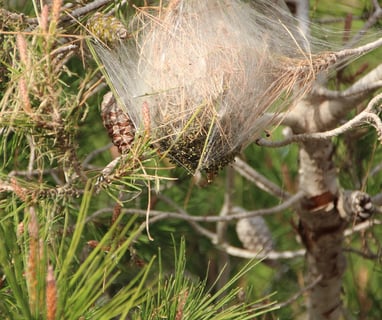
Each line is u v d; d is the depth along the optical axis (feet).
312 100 19.13
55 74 17.98
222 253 20.40
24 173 18.52
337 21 19.53
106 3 18.51
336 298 19.88
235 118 18.35
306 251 19.80
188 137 18.29
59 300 17.51
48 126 17.94
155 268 19.84
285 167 20.15
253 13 18.54
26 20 18.38
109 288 19.47
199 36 18.34
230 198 20.12
